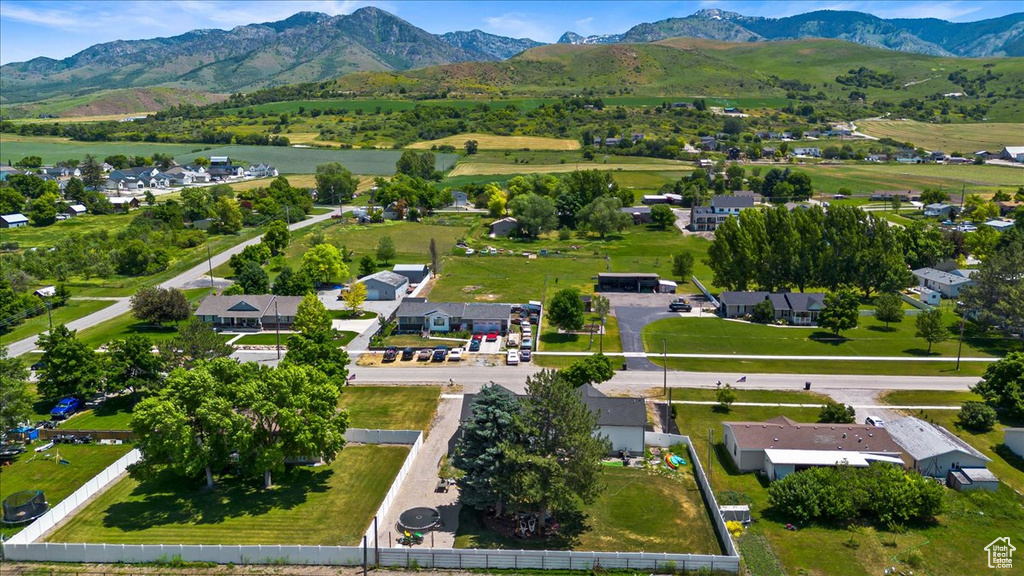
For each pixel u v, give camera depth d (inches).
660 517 2278.5
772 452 2571.4
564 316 4222.4
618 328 4471.0
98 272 5698.8
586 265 6289.4
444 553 2001.7
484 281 5684.1
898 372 3663.9
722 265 5216.5
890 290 5036.9
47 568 1996.8
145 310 4281.5
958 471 2524.6
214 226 7465.6
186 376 2418.8
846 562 2021.4
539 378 2204.7
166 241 6791.3
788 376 3609.7
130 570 1989.4
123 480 2519.7
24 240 6998.0
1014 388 3090.6
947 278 5231.3
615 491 2449.6
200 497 2393.0
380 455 2723.9
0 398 2640.3
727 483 2518.5
